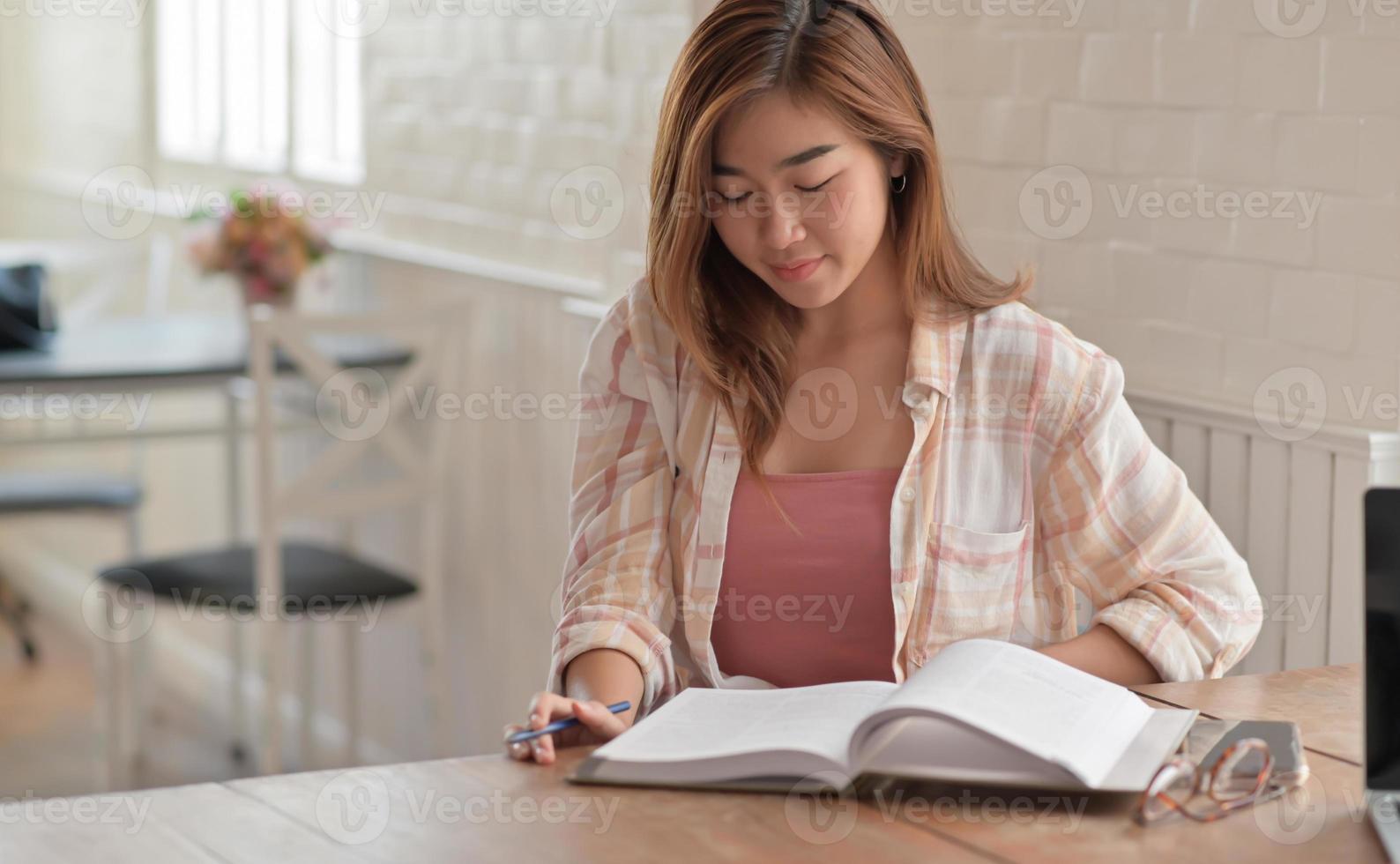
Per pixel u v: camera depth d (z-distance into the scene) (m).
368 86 4.25
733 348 1.88
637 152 3.24
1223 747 1.42
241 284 3.90
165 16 5.17
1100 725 1.40
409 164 4.11
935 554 1.83
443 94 3.96
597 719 1.55
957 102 2.74
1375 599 1.31
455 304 3.65
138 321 4.33
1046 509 1.87
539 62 3.58
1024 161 2.63
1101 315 2.54
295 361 3.51
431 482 3.71
